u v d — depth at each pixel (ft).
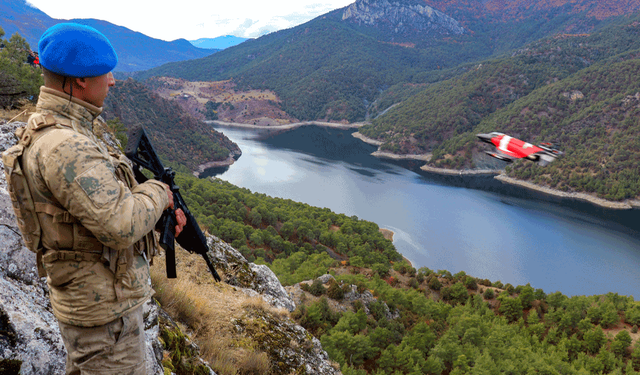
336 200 603.67
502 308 283.59
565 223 562.25
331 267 308.40
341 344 148.66
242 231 327.88
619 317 282.77
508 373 187.32
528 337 252.42
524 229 531.91
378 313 193.98
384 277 307.58
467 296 298.97
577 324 272.51
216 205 384.88
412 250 450.71
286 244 357.82
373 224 454.40
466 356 186.09
